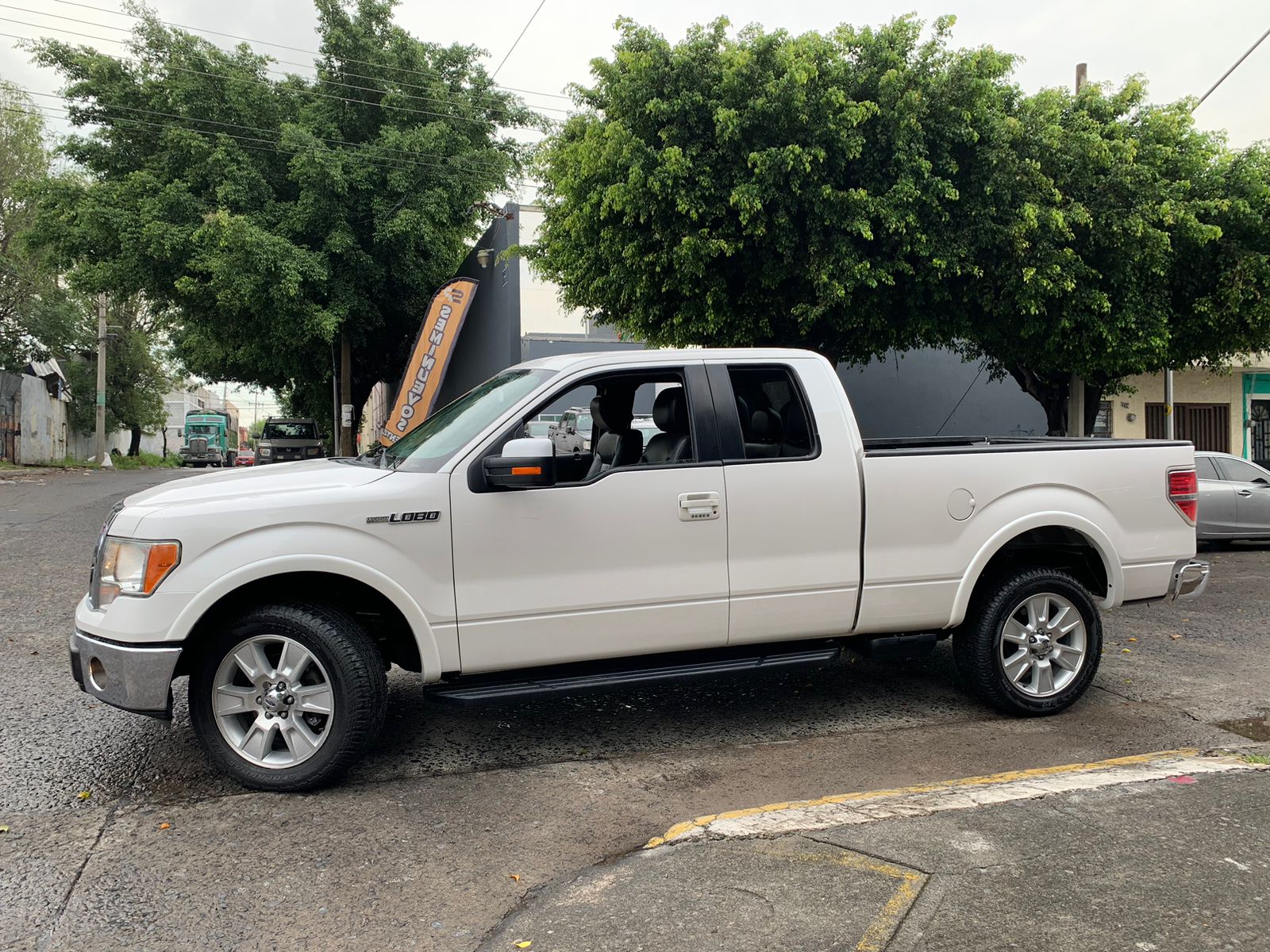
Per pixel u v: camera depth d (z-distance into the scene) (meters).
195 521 3.71
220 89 19.72
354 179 19.52
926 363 19.16
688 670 4.34
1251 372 19.23
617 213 10.02
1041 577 4.86
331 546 3.80
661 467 4.27
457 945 2.67
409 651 4.10
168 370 50.47
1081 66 16.77
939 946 2.54
